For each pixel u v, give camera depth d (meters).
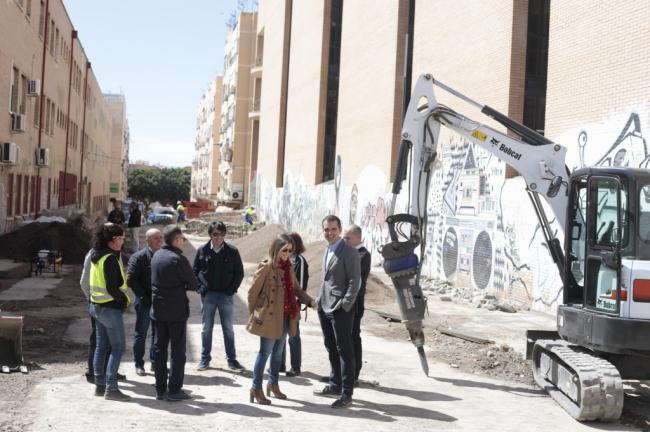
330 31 39.09
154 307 7.82
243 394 8.34
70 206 43.34
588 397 7.77
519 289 17.33
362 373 9.79
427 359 11.00
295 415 7.57
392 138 26.84
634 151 13.55
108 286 7.68
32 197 30.33
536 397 9.02
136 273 8.77
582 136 15.30
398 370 10.12
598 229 8.62
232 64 71.56
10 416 7.03
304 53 43.38
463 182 20.78
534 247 16.69
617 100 14.18
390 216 10.19
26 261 21.11
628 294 8.04
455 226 21.19
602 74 14.70
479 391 9.13
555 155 10.36
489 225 19.03
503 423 7.73
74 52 45.34
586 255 8.73
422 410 8.04
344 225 32.69
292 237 9.48
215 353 10.65
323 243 22.45
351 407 8.01
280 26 50.44
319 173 39.12
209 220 57.38
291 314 8.08
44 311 13.98
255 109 63.62
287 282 8.07
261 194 56.38
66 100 42.00
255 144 64.19
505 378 10.02
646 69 13.35
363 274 8.77
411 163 10.73
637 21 13.66
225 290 9.47
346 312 8.02
